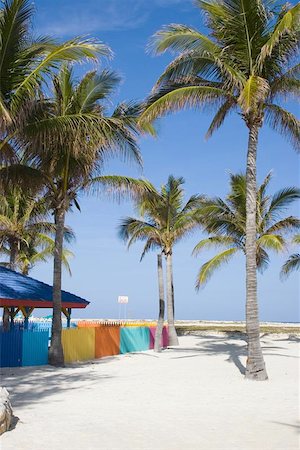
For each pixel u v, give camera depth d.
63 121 16.34
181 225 31.05
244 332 41.47
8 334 18.75
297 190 28.33
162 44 16.30
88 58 13.83
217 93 17.05
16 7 13.46
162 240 31.94
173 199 31.08
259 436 8.17
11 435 8.05
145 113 16.66
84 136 17.48
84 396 12.26
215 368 18.86
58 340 19.41
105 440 7.86
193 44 16.38
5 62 14.10
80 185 20.16
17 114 14.29
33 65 14.55
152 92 17.14
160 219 31.50
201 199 30.30
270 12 16.41
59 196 19.95
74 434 8.22
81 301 24.56
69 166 19.77
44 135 16.34
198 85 17.56
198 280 28.98
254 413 10.19
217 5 16.53
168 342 31.67
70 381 15.06
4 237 31.12
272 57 16.75
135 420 9.41
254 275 16.27
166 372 17.59
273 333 41.28
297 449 7.36
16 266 32.47
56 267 19.75
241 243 29.12
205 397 12.27
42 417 9.55
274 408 10.77
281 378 16.12
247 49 16.67
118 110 18.81
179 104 16.72
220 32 16.92
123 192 20.06
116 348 25.53
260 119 16.84
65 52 13.74
